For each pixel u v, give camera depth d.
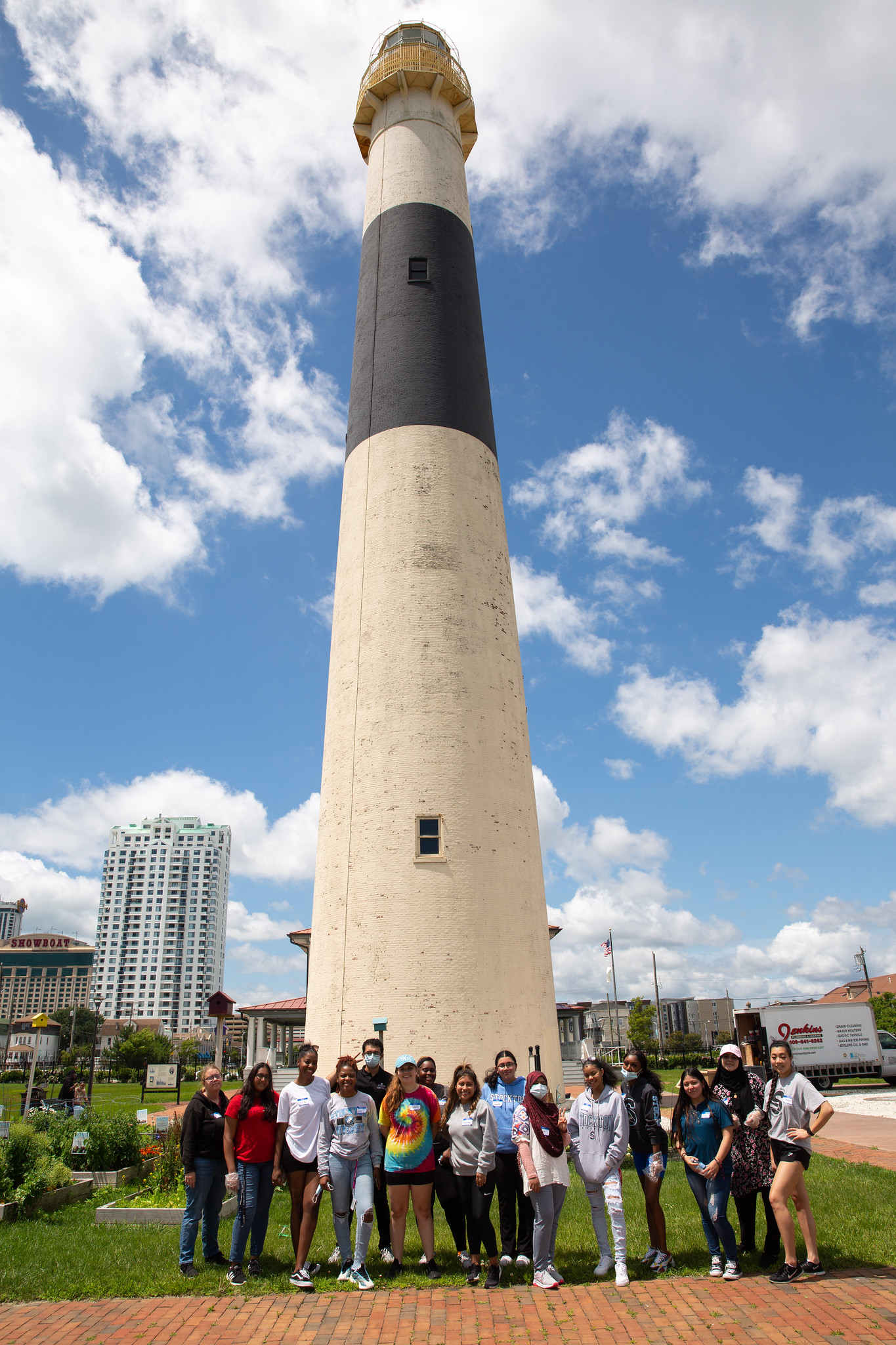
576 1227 10.74
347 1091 9.12
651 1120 9.04
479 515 19.11
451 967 15.19
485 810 16.56
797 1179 8.52
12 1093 37.66
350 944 15.66
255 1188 8.91
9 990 193.12
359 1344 7.09
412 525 18.45
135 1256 9.70
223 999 32.34
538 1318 7.54
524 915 16.41
